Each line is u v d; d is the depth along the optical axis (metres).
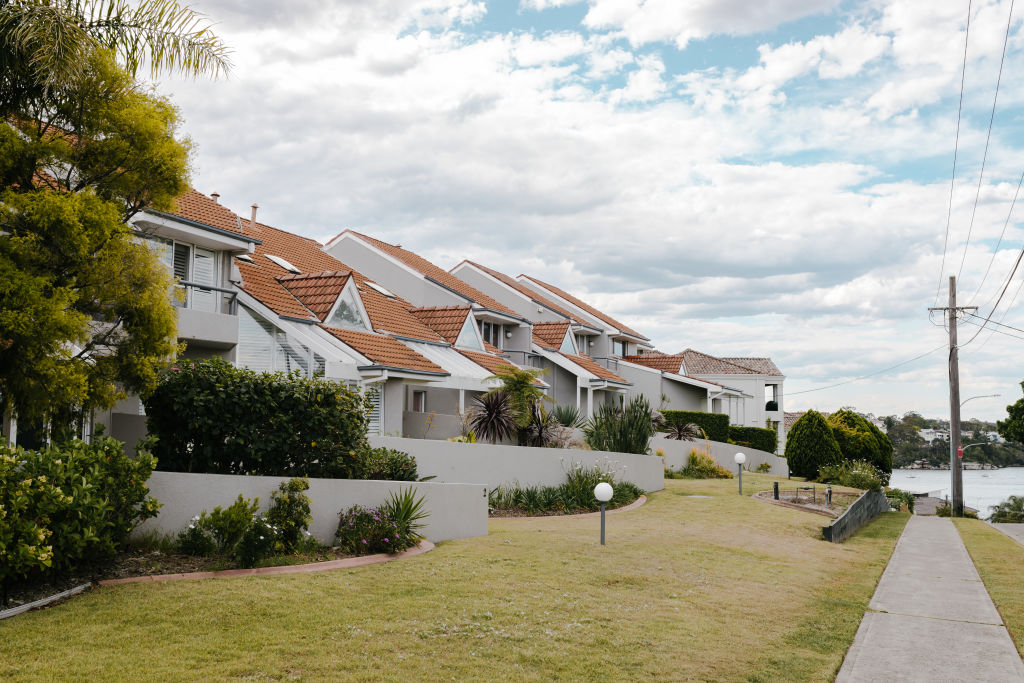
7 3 11.17
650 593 11.90
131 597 9.44
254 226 32.56
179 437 14.03
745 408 65.75
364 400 16.58
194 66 13.19
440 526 15.95
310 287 25.98
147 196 12.85
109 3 12.80
